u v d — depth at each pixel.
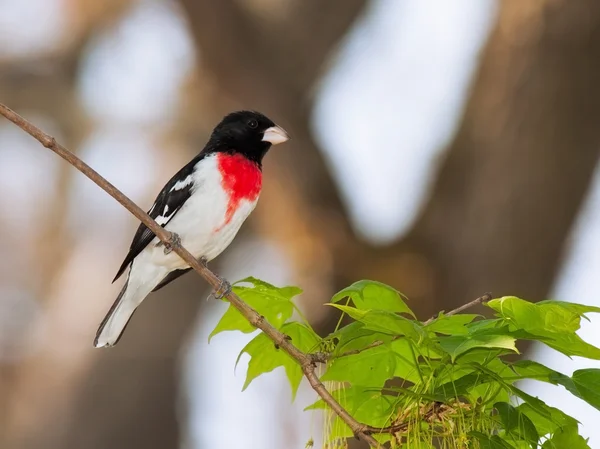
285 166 13.28
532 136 11.59
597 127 11.52
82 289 16.66
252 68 13.65
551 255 11.73
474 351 5.75
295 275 12.98
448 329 6.00
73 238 17.92
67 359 15.97
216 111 14.33
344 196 13.45
